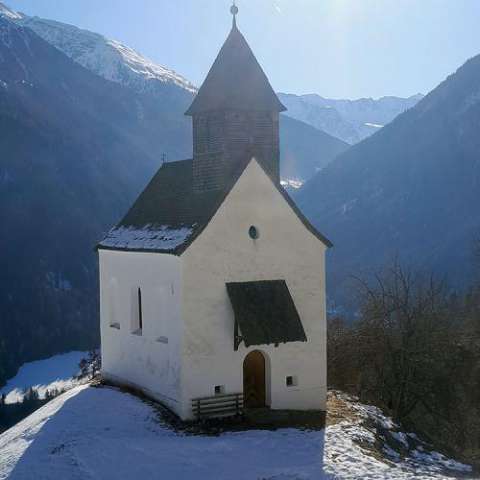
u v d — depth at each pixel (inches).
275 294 1224.2
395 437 1248.2
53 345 5108.3
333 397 1416.1
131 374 1336.1
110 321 1423.5
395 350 1614.2
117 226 1446.9
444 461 1176.2
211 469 973.8
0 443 1178.6
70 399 1298.0
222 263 1196.5
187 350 1160.8
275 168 1309.1
